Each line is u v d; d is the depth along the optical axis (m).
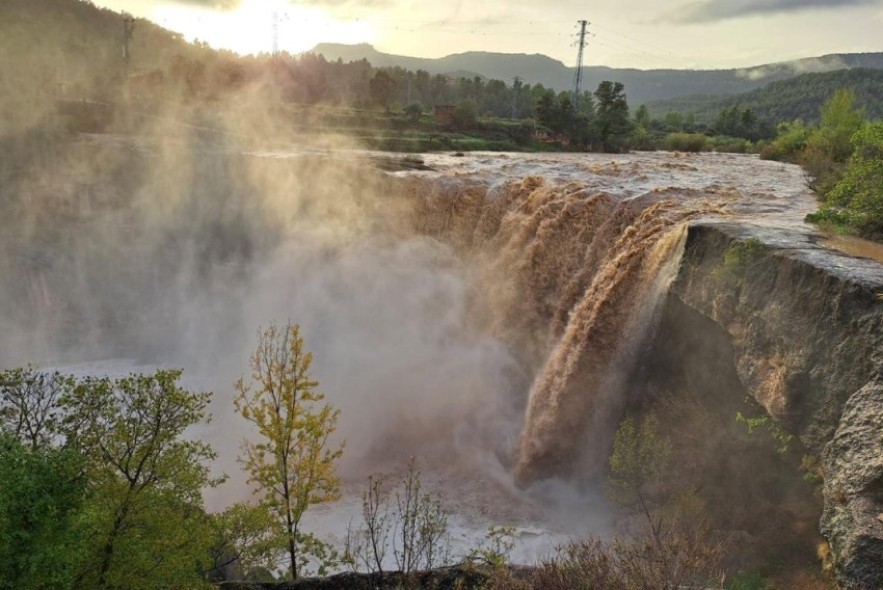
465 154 59.16
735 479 18.06
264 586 13.98
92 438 11.71
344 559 15.48
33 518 9.21
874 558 11.21
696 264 19.33
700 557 12.88
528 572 13.72
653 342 21.28
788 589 14.21
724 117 103.69
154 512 11.78
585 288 27.73
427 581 14.10
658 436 21.42
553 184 33.84
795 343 15.12
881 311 13.27
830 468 13.27
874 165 18.97
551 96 85.88
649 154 65.56
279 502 16.25
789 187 31.77
